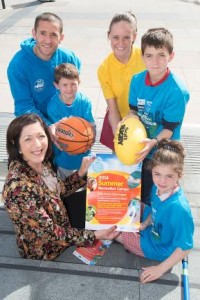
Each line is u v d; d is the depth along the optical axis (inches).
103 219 115.6
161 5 649.0
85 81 267.9
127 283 105.8
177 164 101.0
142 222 118.8
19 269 109.3
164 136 116.6
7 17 520.7
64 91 135.4
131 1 691.4
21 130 99.9
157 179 103.0
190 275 111.0
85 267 110.7
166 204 103.7
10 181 99.3
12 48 348.5
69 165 145.7
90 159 118.6
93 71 289.7
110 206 115.8
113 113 143.2
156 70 110.4
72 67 135.2
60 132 129.9
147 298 101.3
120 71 136.8
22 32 414.3
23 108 143.1
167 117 115.6
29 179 101.3
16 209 99.2
